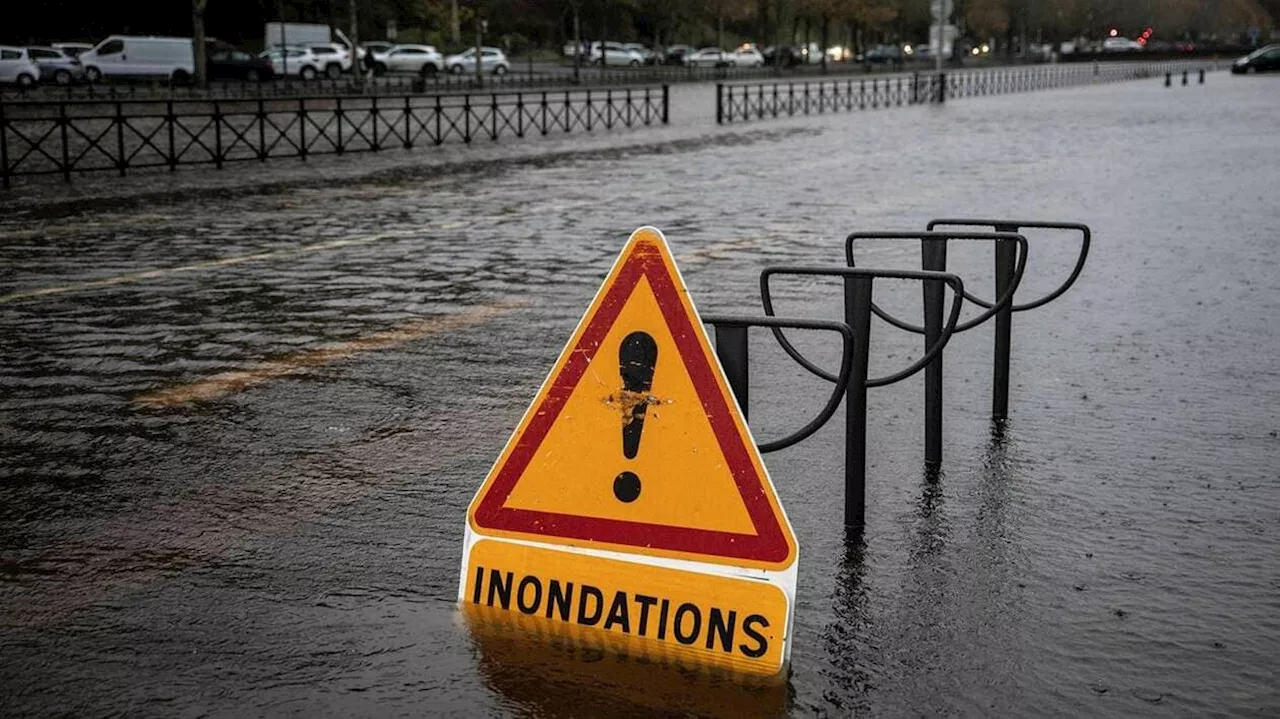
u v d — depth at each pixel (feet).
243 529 17.17
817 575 15.37
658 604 13.41
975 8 394.73
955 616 14.23
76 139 99.60
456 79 201.98
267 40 210.38
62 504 18.20
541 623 13.93
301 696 12.47
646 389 13.42
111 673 13.00
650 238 13.29
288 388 24.76
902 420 22.29
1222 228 47.24
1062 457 20.15
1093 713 12.09
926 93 175.94
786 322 13.89
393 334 29.66
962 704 12.27
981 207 54.75
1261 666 13.03
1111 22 459.32
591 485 13.69
